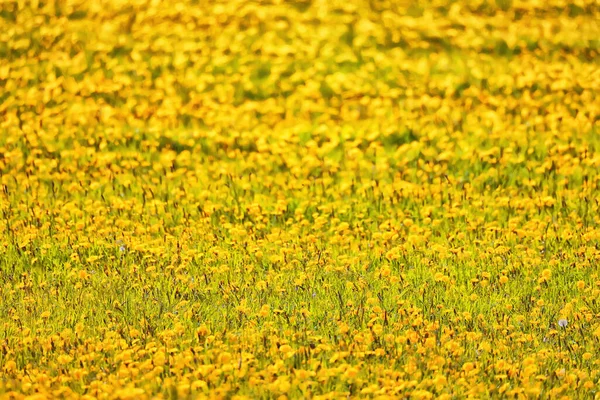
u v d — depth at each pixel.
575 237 25.36
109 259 24.08
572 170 31.55
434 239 26.05
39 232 26.86
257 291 21.70
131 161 33.19
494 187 31.12
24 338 18.92
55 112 39.62
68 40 45.97
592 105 38.94
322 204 29.42
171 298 21.36
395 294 21.33
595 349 18.56
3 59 45.44
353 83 41.25
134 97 40.94
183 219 27.77
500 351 18.30
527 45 45.34
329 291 21.56
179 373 17.11
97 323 20.25
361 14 46.91
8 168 34.19
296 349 18.52
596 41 46.16
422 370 17.47
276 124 37.97
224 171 32.34
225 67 42.78
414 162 33.44
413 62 43.16
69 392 16.56
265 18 46.25
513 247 25.05
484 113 37.94
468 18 47.19
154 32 45.97
